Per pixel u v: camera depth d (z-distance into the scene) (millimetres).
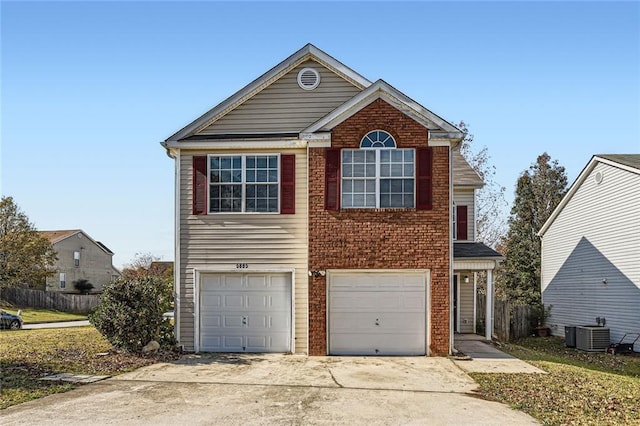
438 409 9031
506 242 40719
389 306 14602
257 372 12133
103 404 9133
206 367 12711
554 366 13609
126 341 14281
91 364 12695
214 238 15234
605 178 22750
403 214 14523
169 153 15609
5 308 39656
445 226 14508
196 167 15367
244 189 15266
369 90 14688
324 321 14492
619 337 21344
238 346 15094
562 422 8305
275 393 10094
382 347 14531
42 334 19281
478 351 15898
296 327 14930
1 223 42625
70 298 41594
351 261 14516
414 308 14578
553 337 26688
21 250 41688
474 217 21359
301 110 15797
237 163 15367
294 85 15898
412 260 14469
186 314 15172
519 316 26656
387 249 14508
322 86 15844
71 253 52094
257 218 15188
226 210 15289
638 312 20125
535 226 39688
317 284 14547
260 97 15922
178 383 10898
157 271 45938
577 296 25141
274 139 15148
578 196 25250
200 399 9570
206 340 15141
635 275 20328
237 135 15711
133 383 10852
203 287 15273
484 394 10164
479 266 18188
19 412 8578
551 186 42094
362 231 14562
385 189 14648
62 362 12820
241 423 8117
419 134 14672
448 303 14438
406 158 14688
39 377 11133
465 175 21688
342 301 14664
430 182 14586
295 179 15211
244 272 15195
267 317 15141
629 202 20844
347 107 14727
